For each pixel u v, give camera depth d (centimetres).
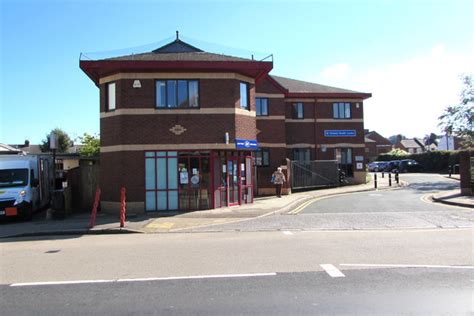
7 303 595
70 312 554
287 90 2906
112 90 1766
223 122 1758
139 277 725
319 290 627
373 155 7900
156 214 1631
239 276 716
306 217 1517
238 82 1809
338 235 1146
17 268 816
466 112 3519
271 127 2853
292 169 2653
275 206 1798
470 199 1892
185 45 2136
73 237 1250
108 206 1761
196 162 1744
